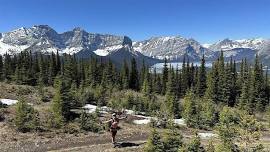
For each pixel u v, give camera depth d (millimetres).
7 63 111938
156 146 23875
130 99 58031
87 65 124750
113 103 54969
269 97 103875
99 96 60719
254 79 97750
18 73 93688
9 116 39781
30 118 38031
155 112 47500
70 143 33125
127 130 39062
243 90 93125
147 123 43469
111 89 79312
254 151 23297
